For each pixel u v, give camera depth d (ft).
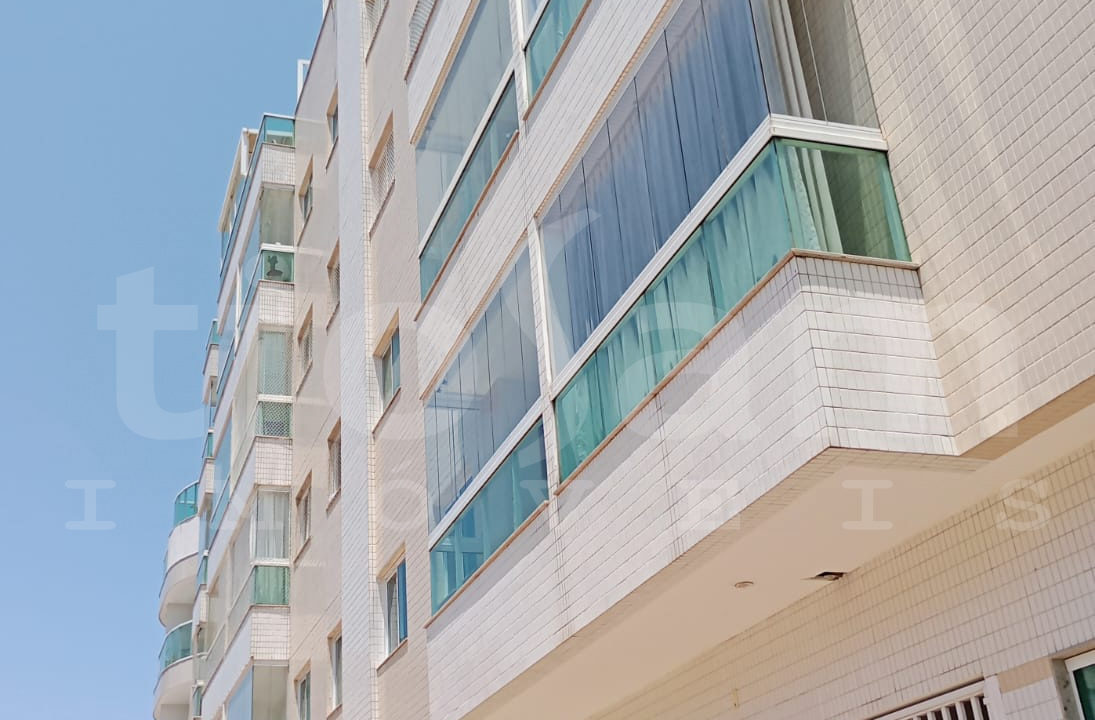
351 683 49.44
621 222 26.43
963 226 18.98
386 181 55.06
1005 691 20.04
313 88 73.10
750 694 27.66
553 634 27.71
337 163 63.77
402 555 46.68
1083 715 18.79
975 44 19.02
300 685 61.00
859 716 23.75
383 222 52.95
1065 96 17.19
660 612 25.72
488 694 31.32
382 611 47.98
